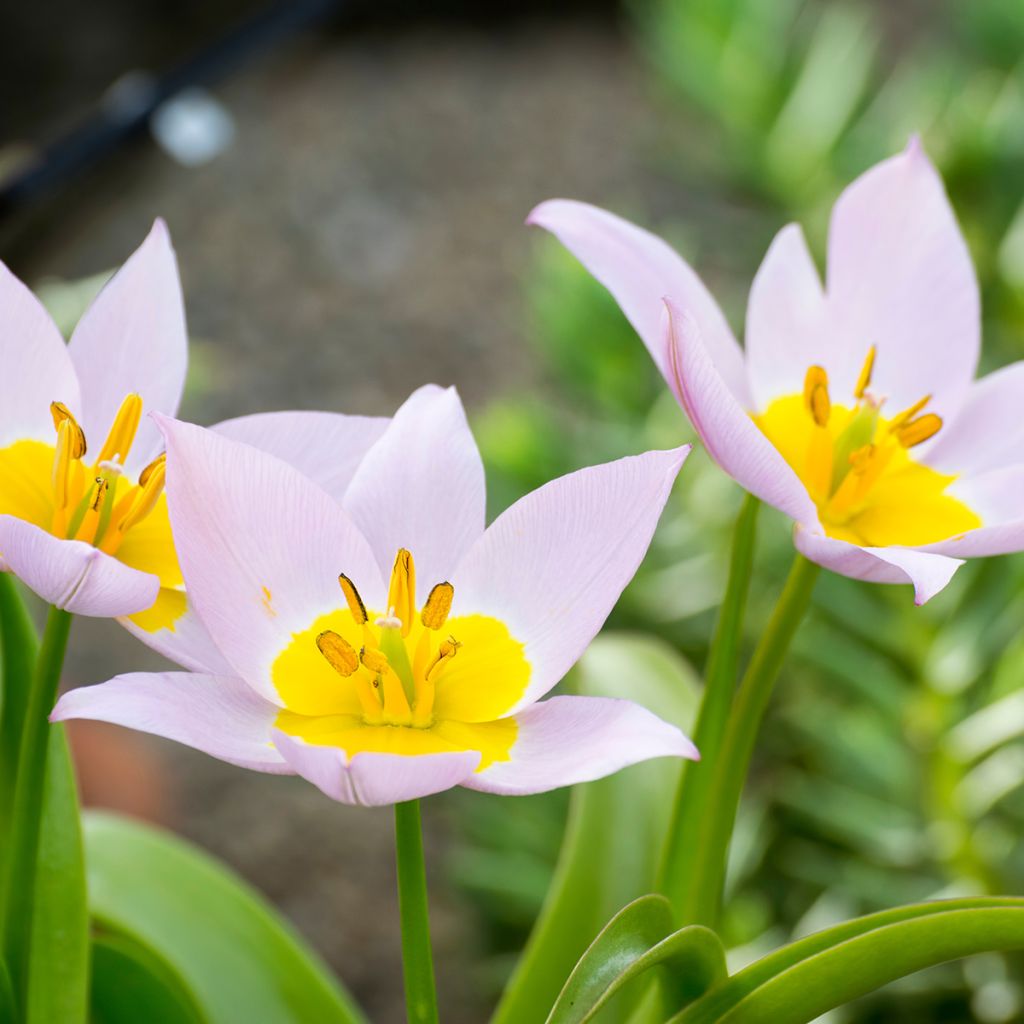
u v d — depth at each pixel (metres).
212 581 0.60
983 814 1.11
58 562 0.60
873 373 0.67
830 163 1.39
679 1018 0.62
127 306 0.65
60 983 0.64
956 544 0.62
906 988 1.10
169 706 0.59
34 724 0.62
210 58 1.47
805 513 0.62
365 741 0.60
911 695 1.09
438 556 0.62
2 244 1.88
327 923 1.66
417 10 3.32
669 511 1.23
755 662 0.65
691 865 0.65
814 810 1.18
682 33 1.49
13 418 0.64
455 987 1.57
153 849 0.70
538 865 1.25
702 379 0.61
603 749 0.59
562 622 0.61
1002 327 1.21
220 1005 0.68
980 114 1.17
